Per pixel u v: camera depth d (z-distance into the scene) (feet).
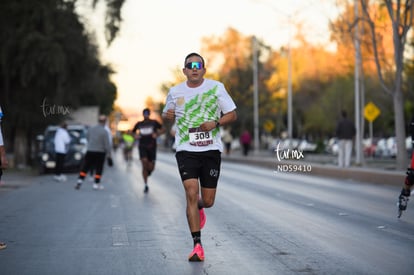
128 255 45.70
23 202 84.07
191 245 49.85
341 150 151.84
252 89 366.02
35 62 177.37
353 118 356.18
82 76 195.52
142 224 61.77
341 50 184.65
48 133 165.58
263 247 48.55
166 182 122.52
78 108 207.92
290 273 39.40
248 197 90.02
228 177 140.36
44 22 178.81
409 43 192.13
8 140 214.07
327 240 51.65
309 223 61.93
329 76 376.68
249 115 367.25
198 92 43.45
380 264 41.96
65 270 40.78
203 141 43.29
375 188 107.14
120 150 409.08
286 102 421.18
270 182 123.03
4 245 48.78
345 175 133.69
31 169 188.55
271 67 379.14
